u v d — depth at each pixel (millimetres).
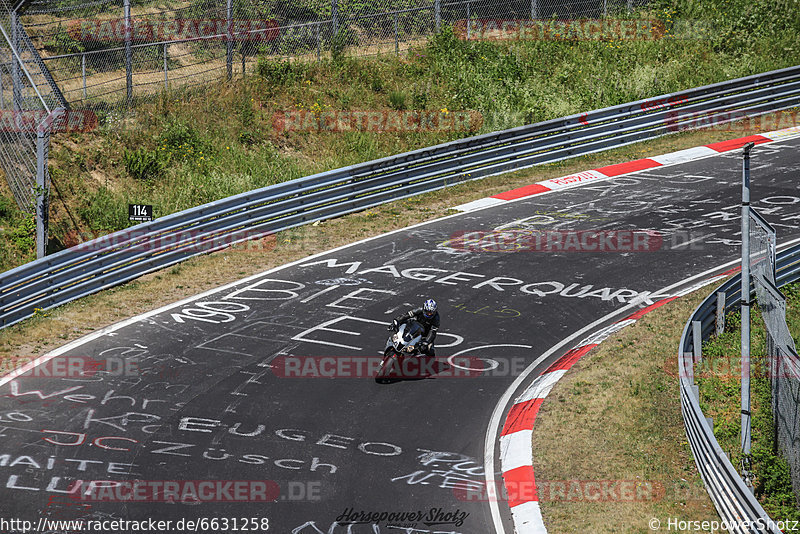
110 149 43438
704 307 30438
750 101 56219
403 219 42094
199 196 42594
